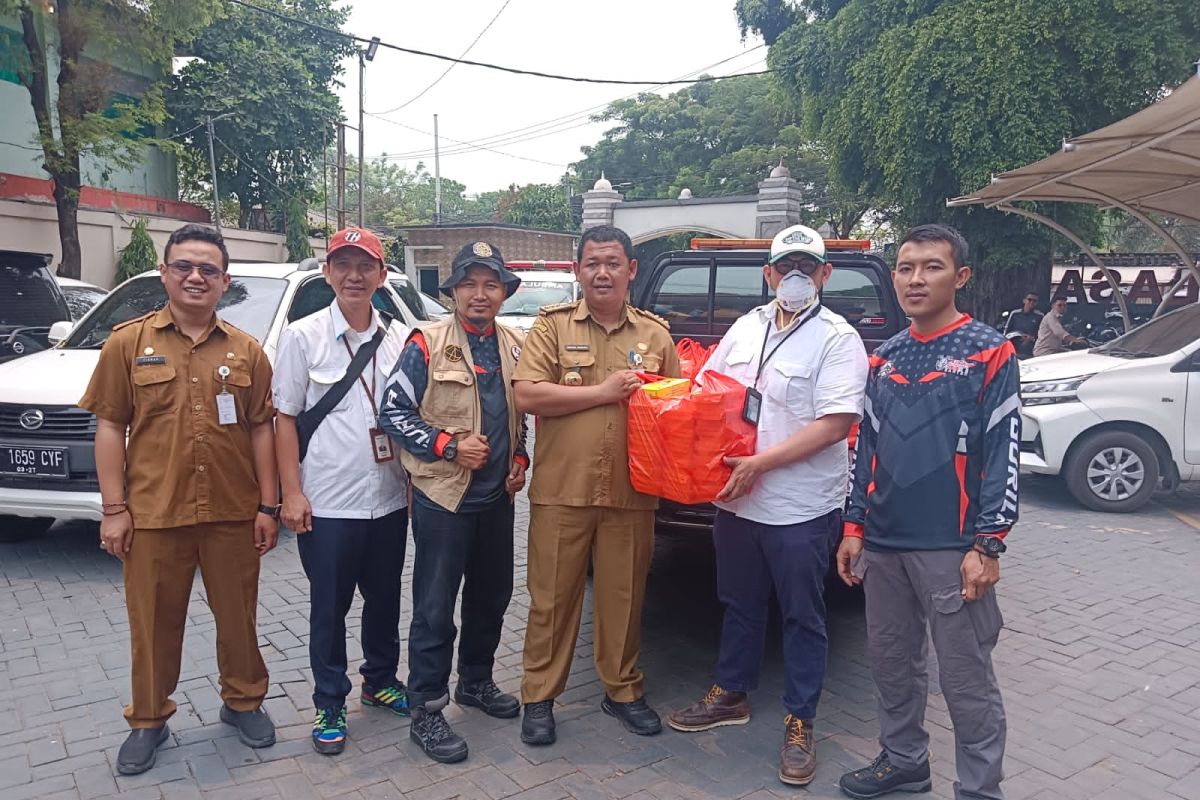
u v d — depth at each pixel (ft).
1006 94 40.75
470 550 10.37
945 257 8.33
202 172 70.85
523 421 10.89
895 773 9.40
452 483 9.89
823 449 9.53
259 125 68.44
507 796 9.34
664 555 17.89
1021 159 40.50
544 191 131.75
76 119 44.98
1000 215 45.06
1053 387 22.45
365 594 10.82
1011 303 50.37
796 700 9.88
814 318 9.80
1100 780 9.80
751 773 9.92
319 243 79.71
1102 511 22.16
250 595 10.21
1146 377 21.65
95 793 9.23
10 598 14.82
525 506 22.27
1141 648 13.53
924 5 44.93
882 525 8.79
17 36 51.26
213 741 10.39
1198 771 10.02
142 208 61.82
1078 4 39.96
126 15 45.47
